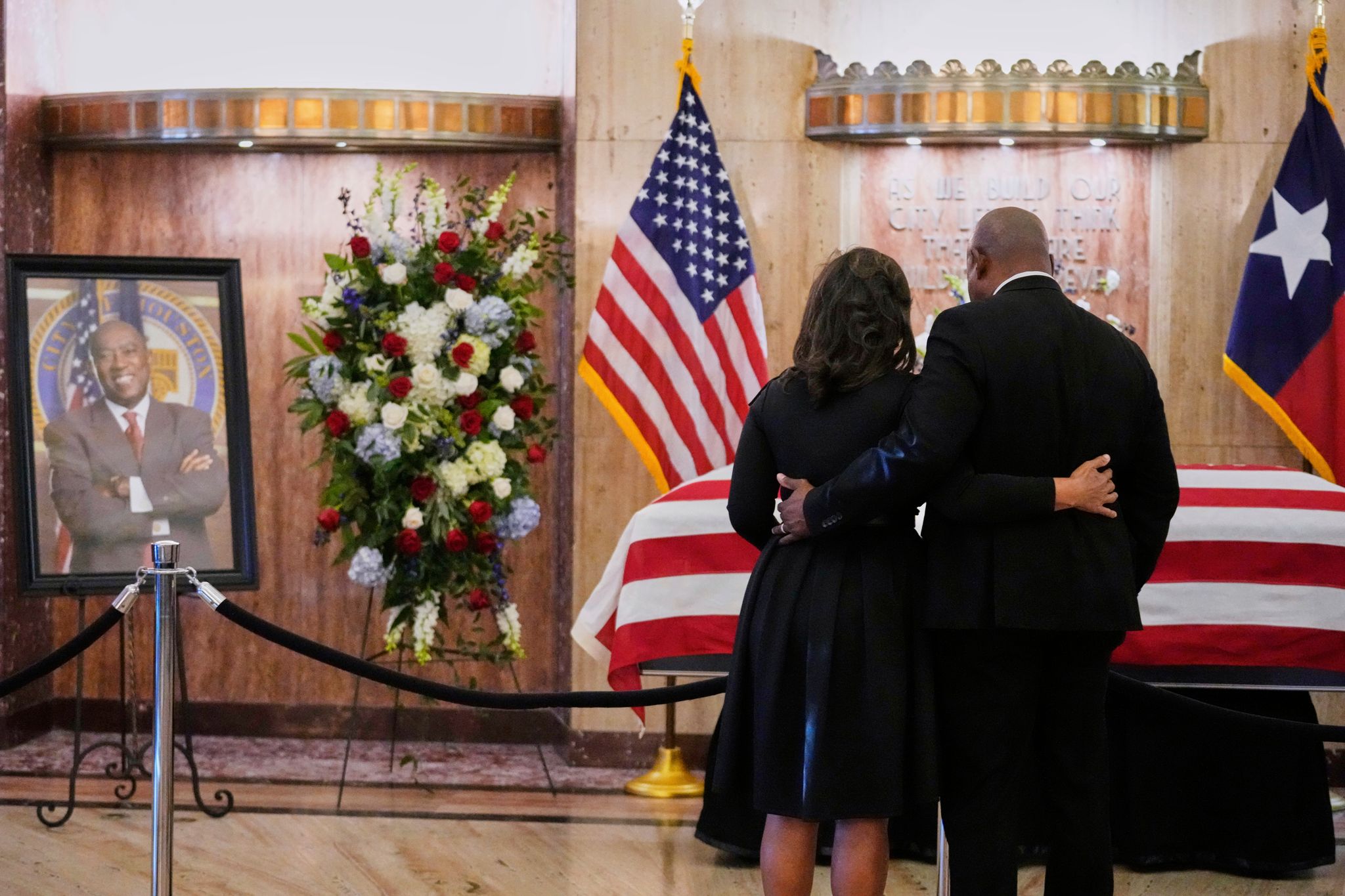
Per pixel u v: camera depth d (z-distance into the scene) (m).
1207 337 6.16
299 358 5.55
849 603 2.91
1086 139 6.10
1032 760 3.05
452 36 6.68
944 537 2.94
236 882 4.35
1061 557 2.88
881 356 3.00
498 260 5.75
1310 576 4.37
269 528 6.68
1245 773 4.51
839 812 2.85
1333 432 5.89
